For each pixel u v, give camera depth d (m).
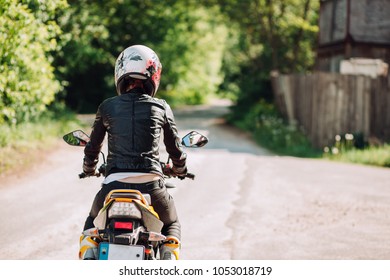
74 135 6.61
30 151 21.73
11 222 12.43
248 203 15.34
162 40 63.12
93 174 6.81
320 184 18.45
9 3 15.56
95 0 41.28
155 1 57.50
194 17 69.38
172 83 81.06
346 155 27.34
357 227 12.71
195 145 6.77
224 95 102.38
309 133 32.66
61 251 10.49
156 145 6.32
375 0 35.31
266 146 33.09
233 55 54.34
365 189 17.56
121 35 55.47
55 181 17.33
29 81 18.61
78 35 32.38
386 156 25.36
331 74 31.30
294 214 14.02
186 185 17.97
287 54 51.44
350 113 31.09
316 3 50.12
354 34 35.25
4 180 16.86
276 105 41.81
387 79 30.72
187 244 11.24
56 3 18.59
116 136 6.24
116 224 5.60
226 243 11.36
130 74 6.52
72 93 60.81
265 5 49.34
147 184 6.14
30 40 18.67
